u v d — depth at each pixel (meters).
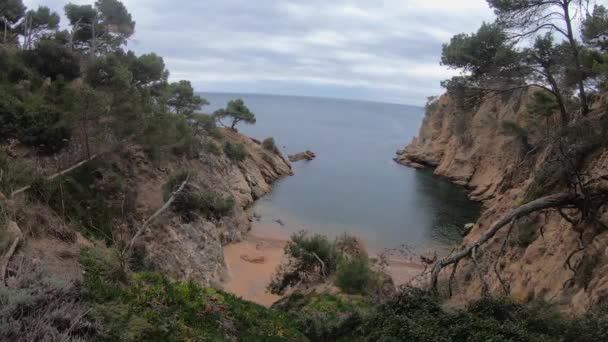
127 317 10.03
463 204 64.75
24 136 27.53
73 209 24.83
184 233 33.41
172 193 31.92
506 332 12.43
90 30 56.97
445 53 28.17
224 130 79.88
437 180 80.94
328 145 142.62
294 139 154.25
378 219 56.81
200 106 69.00
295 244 32.25
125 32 59.78
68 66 39.94
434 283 17.25
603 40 28.34
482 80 27.12
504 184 43.03
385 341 13.56
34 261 10.97
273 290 31.38
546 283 18.41
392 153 128.75
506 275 21.77
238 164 65.00
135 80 50.91
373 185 78.19
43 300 8.77
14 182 20.02
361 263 25.83
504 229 25.75
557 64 27.16
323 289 24.80
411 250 45.06
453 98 28.36
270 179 75.88
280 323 14.80
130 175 34.47
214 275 33.19
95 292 10.50
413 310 15.10
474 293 22.91
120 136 33.47
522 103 64.81
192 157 48.25
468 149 78.81
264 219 54.38
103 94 30.28
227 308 13.69
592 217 17.53
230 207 37.94
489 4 26.14
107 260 12.98
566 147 22.05
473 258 17.22
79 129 30.41
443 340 12.70
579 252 17.45
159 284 12.88
